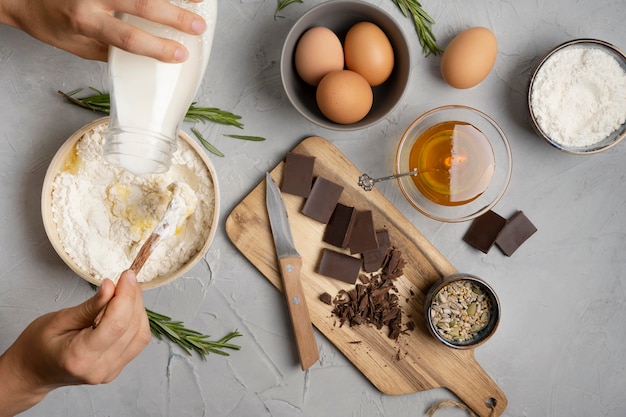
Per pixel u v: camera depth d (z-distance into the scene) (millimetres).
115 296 580
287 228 760
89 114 761
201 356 783
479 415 794
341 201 773
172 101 604
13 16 656
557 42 785
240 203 765
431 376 787
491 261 799
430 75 781
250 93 771
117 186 732
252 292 782
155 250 737
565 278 805
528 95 749
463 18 778
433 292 745
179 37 599
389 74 728
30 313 767
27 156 758
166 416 788
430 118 769
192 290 778
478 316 772
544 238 801
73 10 586
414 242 779
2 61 749
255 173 775
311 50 703
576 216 801
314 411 793
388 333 783
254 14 764
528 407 810
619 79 751
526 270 802
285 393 791
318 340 788
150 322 770
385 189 788
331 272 765
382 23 718
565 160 795
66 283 767
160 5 566
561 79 753
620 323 810
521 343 807
